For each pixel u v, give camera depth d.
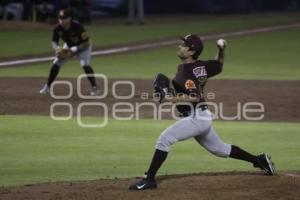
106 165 24.45
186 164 24.80
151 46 70.06
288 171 22.36
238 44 71.88
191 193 18.61
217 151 20.03
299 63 57.75
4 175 22.88
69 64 56.28
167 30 87.50
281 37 78.62
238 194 18.48
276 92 41.94
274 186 19.27
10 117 33.91
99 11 114.62
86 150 26.98
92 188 19.55
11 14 94.50
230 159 25.73
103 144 28.11
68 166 24.28
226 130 31.36
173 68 53.59
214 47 68.38
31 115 34.56
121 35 81.44
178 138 19.08
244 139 29.36
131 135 29.97
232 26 92.38
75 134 30.09
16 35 80.00
